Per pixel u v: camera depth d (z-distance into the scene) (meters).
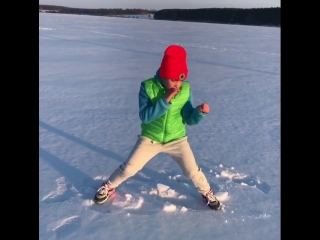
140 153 2.76
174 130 2.72
